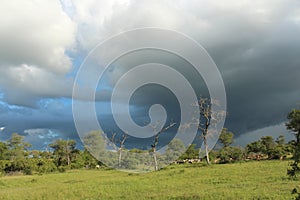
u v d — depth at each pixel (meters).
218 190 17.27
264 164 31.83
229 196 15.05
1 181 31.44
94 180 27.50
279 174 22.31
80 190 20.27
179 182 22.22
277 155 43.56
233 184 19.44
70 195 18.62
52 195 18.91
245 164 34.91
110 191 19.30
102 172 41.97
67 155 67.50
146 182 23.14
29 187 26.22
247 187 17.77
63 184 26.08
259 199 14.02
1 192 22.34
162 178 25.45
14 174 51.28
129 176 28.77
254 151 50.19
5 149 67.38
